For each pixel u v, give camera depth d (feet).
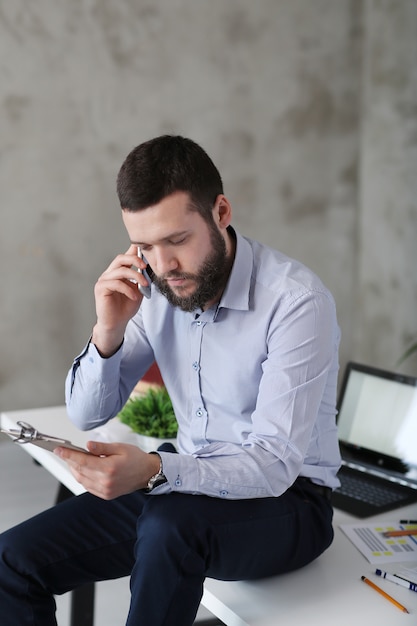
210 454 5.16
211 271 5.35
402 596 5.09
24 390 13.96
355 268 16.66
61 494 8.47
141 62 14.11
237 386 5.77
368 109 16.11
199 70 14.61
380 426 7.43
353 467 7.43
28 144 13.41
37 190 13.56
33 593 5.58
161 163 5.11
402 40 15.35
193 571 4.75
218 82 14.80
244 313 5.67
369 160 16.20
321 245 16.22
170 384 6.23
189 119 14.66
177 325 6.05
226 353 5.75
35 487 12.01
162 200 5.09
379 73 15.81
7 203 13.38
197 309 5.76
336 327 5.75
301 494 5.57
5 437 13.87
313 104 15.75
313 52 15.60
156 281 5.49
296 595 5.09
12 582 5.53
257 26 15.01
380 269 16.20
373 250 16.30
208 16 14.56
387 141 15.81
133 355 6.37
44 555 5.59
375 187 16.14
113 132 14.02
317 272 16.26
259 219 15.55
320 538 5.49
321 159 15.98
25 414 8.19
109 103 13.94
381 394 7.54
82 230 13.99
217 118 14.89
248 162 15.29
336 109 15.99
